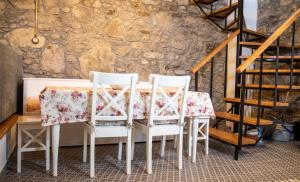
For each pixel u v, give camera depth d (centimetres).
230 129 477
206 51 469
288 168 280
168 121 268
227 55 458
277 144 395
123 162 285
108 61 402
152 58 430
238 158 313
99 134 235
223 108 485
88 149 335
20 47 356
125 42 412
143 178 238
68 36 378
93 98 226
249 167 281
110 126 240
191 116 288
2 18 347
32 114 303
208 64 472
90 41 390
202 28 465
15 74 288
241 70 296
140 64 423
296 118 441
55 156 232
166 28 439
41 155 299
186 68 455
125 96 245
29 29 359
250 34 439
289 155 334
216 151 342
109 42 402
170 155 318
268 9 499
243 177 250
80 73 386
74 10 380
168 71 443
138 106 253
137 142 381
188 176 248
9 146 274
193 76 462
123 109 245
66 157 296
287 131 423
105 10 398
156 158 304
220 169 271
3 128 213
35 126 246
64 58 377
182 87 264
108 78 226
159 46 435
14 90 283
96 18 393
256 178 248
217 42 477
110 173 248
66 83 342
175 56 447
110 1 400
